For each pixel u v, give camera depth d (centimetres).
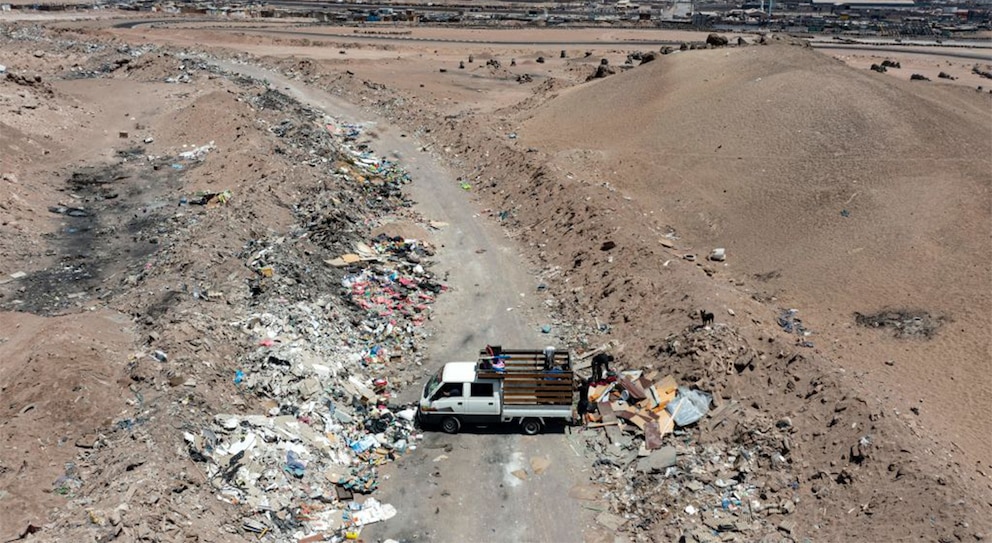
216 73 7419
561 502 2145
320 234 3697
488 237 4097
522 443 2402
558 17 18138
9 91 5525
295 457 2180
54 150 5047
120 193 4475
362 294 3266
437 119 6241
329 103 6919
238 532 1886
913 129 4625
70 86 6869
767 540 1995
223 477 2048
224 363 2512
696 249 4034
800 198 4244
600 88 6706
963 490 1988
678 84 6131
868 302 3366
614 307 3194
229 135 5212
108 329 2648
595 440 2408
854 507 2052
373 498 2133
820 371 2522
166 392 2281
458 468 2277
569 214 4059
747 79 5734
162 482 1919
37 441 2058
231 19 14762
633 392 2589
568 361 2464
